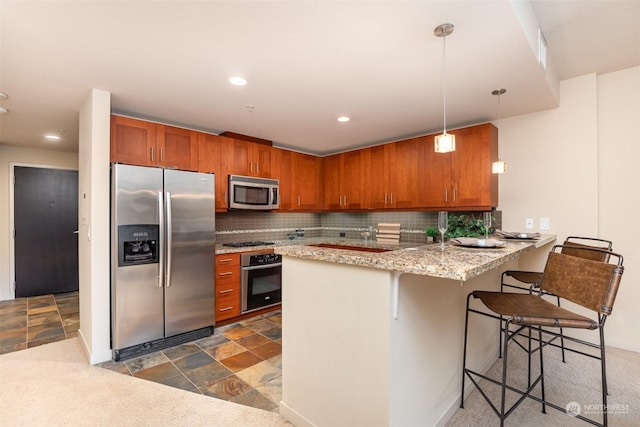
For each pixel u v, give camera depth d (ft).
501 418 4.91
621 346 8.97
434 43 5.90
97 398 6.57
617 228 8.97
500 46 6.02
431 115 10.20
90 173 8.16
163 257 8.95
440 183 11.36
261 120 10.67
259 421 5.92
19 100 8.71
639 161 8.68
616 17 6.52
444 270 3.70
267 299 12.32
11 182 14.44
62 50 6.12
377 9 4.91
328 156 15.58
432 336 5.46
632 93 8.80
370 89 8.12
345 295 5.03
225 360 8.38
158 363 8.18
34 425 5.72
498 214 10.87
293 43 5.91
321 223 17.38
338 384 5.13
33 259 14.99
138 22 5.24
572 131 9.53
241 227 13.76
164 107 9.37
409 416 4.86
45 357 8.46
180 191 9.43
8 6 4.75
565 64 8.70
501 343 8.68
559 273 5.46
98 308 8.14
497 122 10.91
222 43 5.92
